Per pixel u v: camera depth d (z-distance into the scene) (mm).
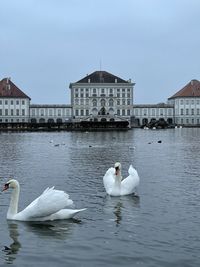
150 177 21688
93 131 113688
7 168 25734
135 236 11438
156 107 183250
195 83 187000
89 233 11711
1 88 171750
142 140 61562
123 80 177625
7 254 10133
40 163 28781
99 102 176250
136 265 9469
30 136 79000
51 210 12625
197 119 183125
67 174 22859
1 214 13648
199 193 17250
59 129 122188
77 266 9406
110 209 14445
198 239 11172
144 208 14609
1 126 127938
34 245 10750
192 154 36000
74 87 175500
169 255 10055
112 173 17828
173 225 12469
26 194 17047
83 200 15875
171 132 103062
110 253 10188
